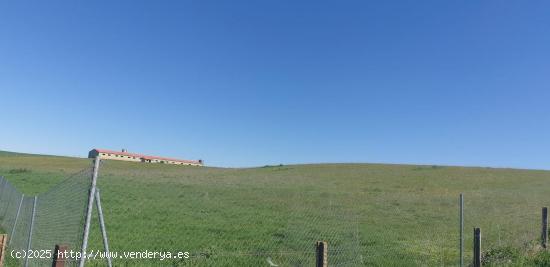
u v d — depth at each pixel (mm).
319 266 8008
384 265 14070
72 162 97688
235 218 22688
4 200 16719
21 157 108312
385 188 52625
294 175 73750
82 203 7344
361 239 18594
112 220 19641
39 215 10781
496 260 13039
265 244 16969
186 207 24734
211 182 41031
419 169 86875
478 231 11289
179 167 78688
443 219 26453
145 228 18609
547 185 60250
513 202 37344
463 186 57406
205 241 17031
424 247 17297
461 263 11758
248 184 46594
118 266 12008
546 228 14852
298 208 26891
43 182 41219
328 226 21453
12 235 12711
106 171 40656
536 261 12711
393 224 23734
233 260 13906
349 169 89938
